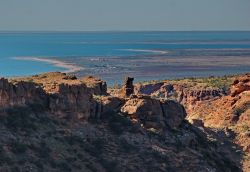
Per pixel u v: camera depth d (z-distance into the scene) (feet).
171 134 573.33
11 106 489.26
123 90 652.89
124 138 534.78
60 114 517.55
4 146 447.42
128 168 502.38
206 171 552.41
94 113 545.44
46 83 539.29
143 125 563.89
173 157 541.34
